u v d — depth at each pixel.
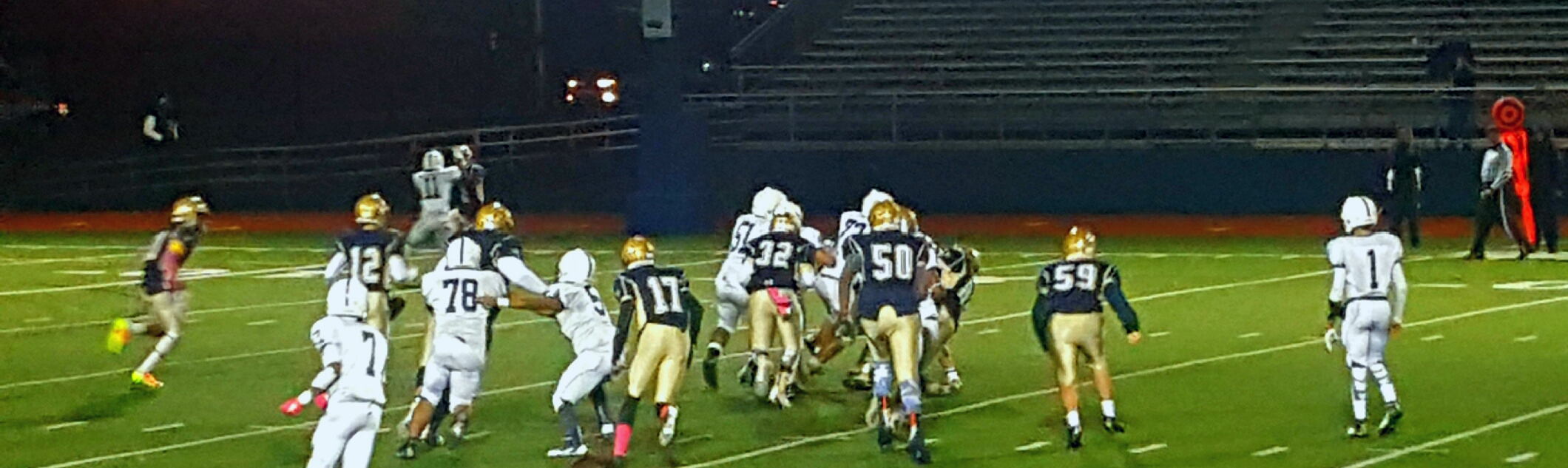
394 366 14.33
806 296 18.59
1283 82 31.73
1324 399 12.23
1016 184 29.00
